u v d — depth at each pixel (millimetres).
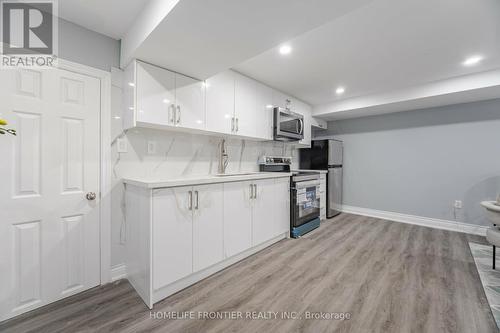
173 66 1909
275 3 1178
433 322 1437
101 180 1869
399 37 1969
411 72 2734
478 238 3086
